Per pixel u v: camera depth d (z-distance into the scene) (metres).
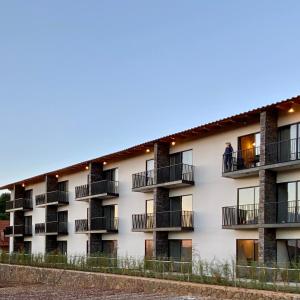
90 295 23.36
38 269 32.81
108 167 39.69
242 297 19.22
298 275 19.59
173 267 25.59
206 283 21.89
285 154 25.38
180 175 31.56
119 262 29.03
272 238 25.19
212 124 27.97
